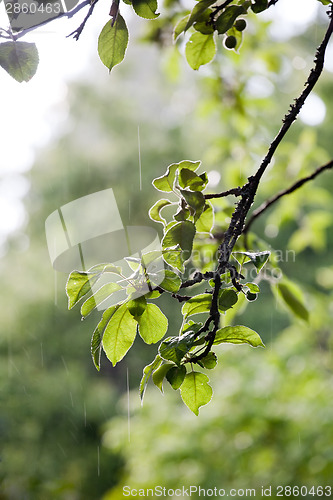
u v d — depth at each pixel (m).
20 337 9.28
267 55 3.16
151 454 4.68
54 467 8.51
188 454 4.53
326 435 4.22
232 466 4.55
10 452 7.45
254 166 3.22
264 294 8.74
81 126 10.13
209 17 1.62
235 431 4.54
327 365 4.87
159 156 9.46
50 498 7.04
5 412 7.90
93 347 1.52
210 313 1.51
